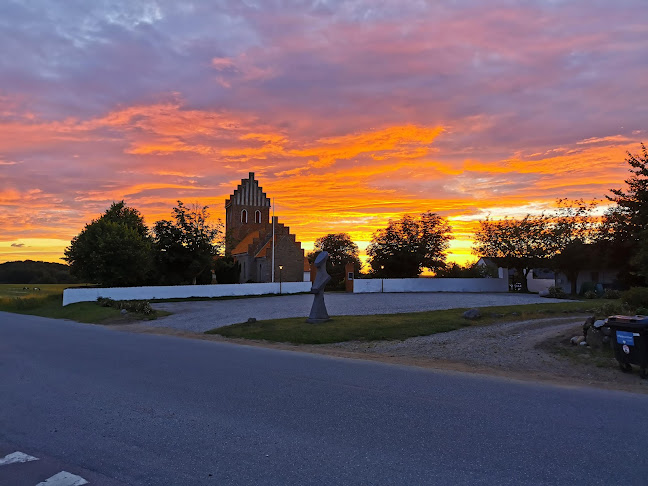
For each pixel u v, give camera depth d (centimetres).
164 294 4088
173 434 601
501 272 4925
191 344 1598
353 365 1137
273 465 496
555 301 2859
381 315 2164
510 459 509
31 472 488
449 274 5491
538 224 4331
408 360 1224
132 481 462
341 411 702
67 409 728
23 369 1083
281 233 6025
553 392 844
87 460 518
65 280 11731
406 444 557
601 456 518
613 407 734
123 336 1889
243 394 815
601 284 3841
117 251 4597
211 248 5297
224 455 527
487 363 1153
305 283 4759
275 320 2144
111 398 793
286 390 845
